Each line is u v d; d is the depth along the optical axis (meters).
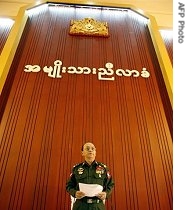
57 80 5.75
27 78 5.71
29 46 6.58
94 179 2.67
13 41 6.41
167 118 5.20
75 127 4.85
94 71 6.06
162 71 6.20
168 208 3.86
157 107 5.40
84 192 2.49
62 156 4.38
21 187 3.92
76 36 7.12
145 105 5.42
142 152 4.57
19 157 4.29
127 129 4.92
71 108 5.20
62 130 4.78
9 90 5.38
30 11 7.95
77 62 6.27
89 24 7.42
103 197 2.50
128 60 6.50
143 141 4.75
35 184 3.98
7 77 5.61
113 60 6.45
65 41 6.89
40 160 4.29
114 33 7.43
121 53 6.69
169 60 6.40
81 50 6.64
